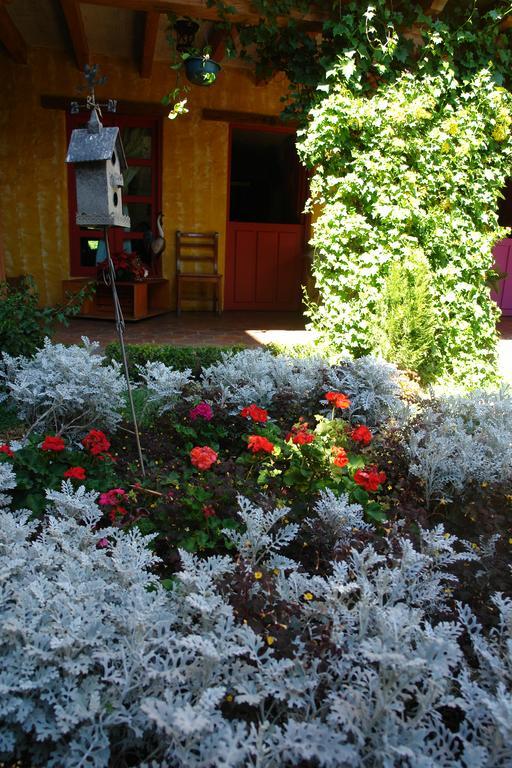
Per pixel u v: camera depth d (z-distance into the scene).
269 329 6.78
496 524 2.34
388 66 4.88
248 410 3.05
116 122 7.66
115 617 1.58
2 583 1.68
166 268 8.09
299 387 3.67
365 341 5.00
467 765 1.29
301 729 1.34
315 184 5.17
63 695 1.43
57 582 1.63
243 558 1.98
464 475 2.70
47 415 3.25
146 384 4.03
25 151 7.37
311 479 2.66
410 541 1.98
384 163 4.89
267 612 1.71
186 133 7.77
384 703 1.37
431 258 5.14
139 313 7.21
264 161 8.67
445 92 5.04
